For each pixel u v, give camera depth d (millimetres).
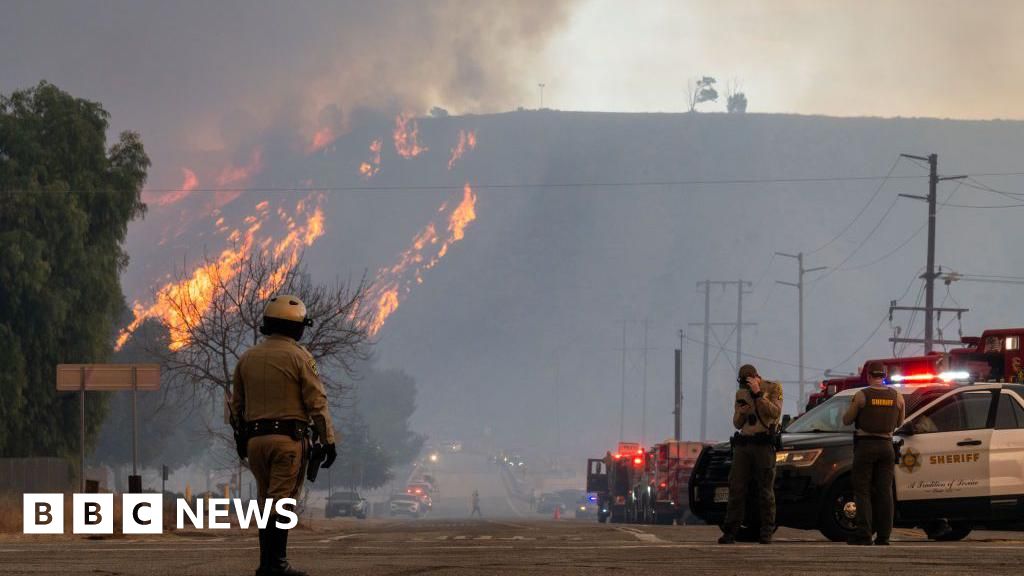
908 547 25375
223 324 69438
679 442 83250
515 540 30047
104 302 86438
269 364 16156
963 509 29828
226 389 67875
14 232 82250
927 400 30453
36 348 83000
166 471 76250
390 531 43094
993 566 19500
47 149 86125
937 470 29859
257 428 16109
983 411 30328
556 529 42219
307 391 16156
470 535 34625
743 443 28094
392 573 18438
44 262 82375
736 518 28141
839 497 29688
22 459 71875
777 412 28109
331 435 16297
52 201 84312
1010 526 38875
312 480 16453
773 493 28328
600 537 32031
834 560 21016
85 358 85562
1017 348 44844
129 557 22953
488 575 18078
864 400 27531
